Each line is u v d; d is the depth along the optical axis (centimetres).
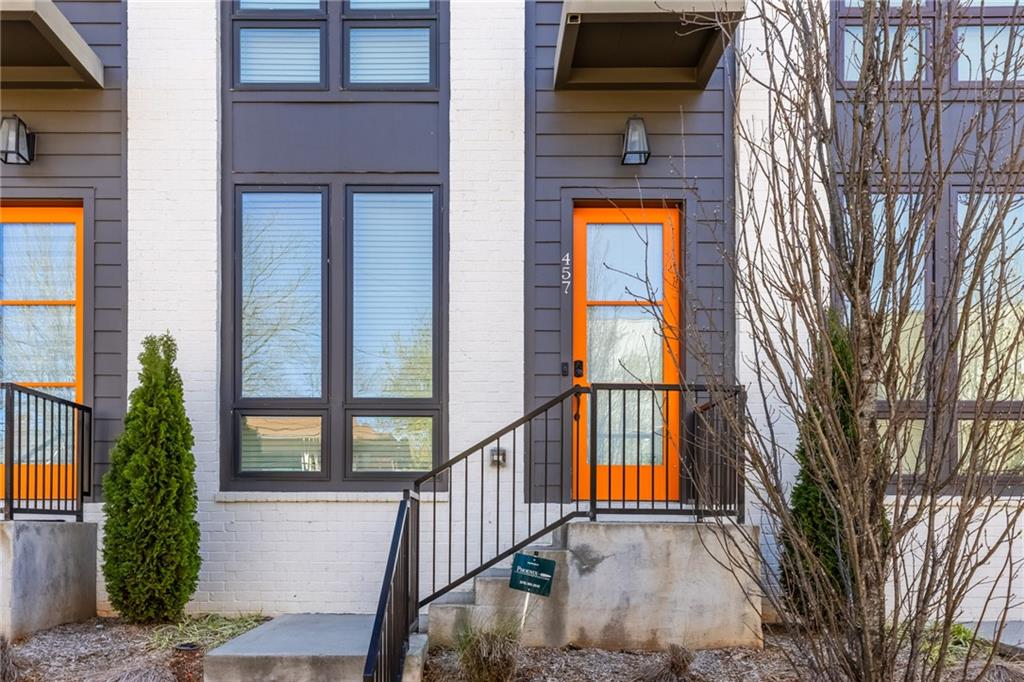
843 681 256
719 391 309
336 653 380
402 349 538
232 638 443
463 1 538
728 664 407
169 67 536
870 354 253
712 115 538
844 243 260
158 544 461
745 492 440
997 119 249
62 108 537
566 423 528
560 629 432
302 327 540
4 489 470
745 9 467
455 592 471
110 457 479
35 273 543
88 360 528
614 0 455
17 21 460
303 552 515
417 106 543
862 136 257
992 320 241
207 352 525
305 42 547
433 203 540
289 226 543
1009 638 432
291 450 533
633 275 497
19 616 435
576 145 537
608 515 520
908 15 253
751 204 288
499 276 530
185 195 532
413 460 531
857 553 244
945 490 294
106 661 413
